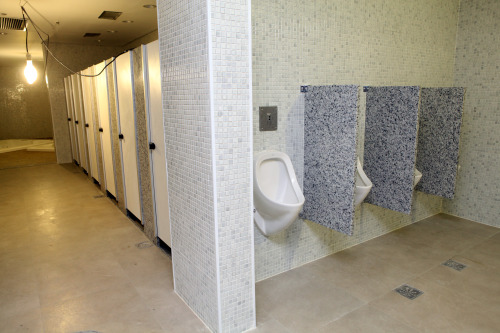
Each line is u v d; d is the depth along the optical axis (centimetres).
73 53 675
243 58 163
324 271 257
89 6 405
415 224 350
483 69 336
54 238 320
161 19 195
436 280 242
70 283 241
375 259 275
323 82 255
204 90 161
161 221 290
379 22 282
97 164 494
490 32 327
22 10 416
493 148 336
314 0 240
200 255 188
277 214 225
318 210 244
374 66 286
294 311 208
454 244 302
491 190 342
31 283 240
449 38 345
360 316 203
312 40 243
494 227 341
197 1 157
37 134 1101
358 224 301
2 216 379
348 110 212
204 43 156
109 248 298
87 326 195
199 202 181
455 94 285
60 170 630
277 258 252
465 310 208
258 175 226
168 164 211
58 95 678
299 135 247
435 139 303
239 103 165
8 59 881
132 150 334
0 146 925
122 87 340
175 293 228
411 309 209
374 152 284
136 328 193
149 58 270
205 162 169
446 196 302
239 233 177
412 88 250
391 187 275
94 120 476
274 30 224
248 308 189
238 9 158
